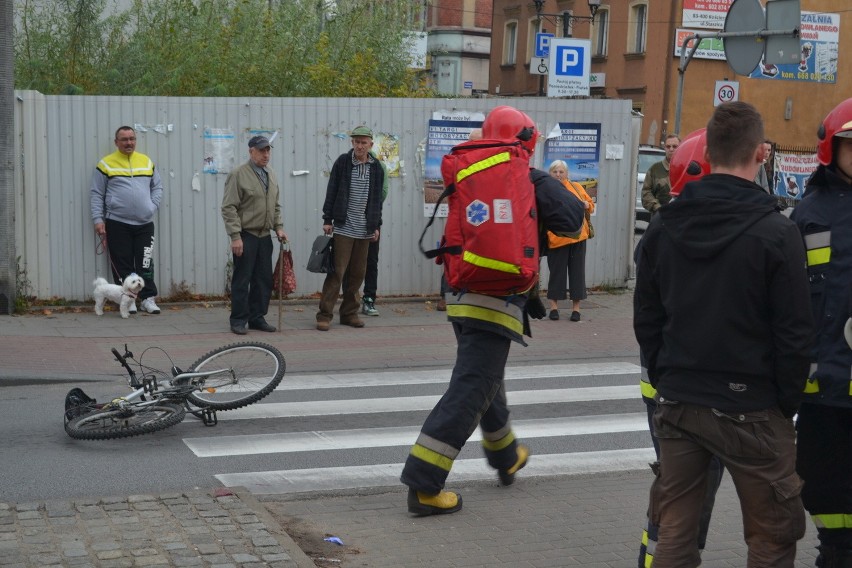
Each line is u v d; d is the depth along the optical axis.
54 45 15.79
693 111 34.25
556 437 8.02
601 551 5.48
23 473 6.81
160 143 13.30
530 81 43.50
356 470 7.04
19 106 12.70
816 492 4.53
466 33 53.88
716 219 3.76
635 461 7.38
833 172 4.46
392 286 14.41
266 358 8.42
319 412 8.65
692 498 3.92
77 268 13.13
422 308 13.91
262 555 5.10
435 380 9.95
